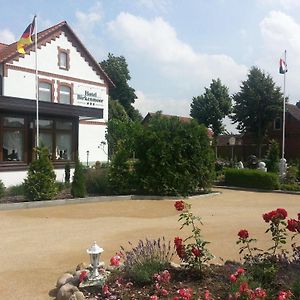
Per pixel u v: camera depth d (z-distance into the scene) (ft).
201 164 57.00
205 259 17.88
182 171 55.77
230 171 70.59
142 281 16.94
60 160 67.87
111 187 55.52
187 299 13.89
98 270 18.13
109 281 17.28
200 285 16.40
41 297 17.72
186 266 17.79
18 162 61.11
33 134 63.41
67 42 94.94
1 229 32.96
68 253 25.22
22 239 29.27
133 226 34.45
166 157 55.11
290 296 13.80
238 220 37.35
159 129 57.26
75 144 70.90
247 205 48.32
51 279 20.15
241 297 13.33
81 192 50.57
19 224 35.22
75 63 97.35
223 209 44.80
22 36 69.92
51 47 90.48
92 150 100.89
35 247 26.84
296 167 78.69
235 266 18.19
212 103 174.50
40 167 48.11
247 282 14.35
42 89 89.04
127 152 56.54
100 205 46.73
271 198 55.62
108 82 107.65
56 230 32.65
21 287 19.01
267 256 18.01
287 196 58.29
